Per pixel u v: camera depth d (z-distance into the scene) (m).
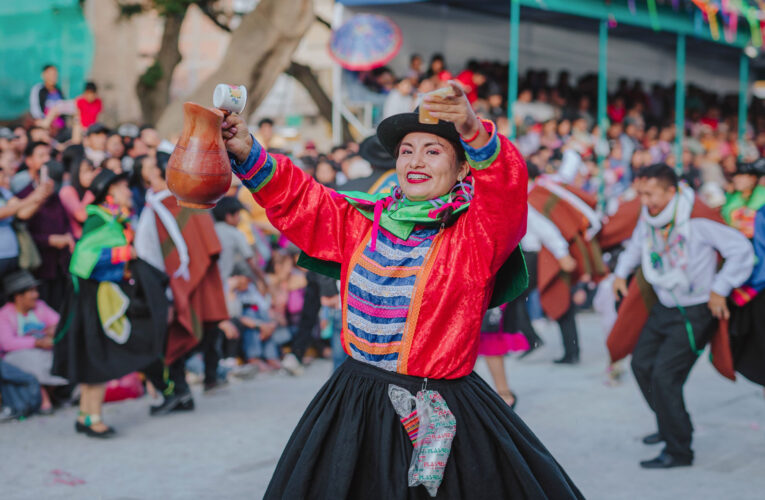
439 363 2.63
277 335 8.05
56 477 4.82
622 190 13.55
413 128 2.70
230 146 2.65
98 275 5.55
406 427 2.61
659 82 17.45
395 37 11.84
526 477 2.61
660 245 5.09
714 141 16.62
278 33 11.16
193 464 5.10
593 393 7.06
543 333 10.11
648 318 5.27
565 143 12.80
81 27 11.33
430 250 2.66
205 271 6.25
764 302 5.29
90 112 8.88
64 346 5.58
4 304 6.36
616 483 4.80
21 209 6.23
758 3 15.36
